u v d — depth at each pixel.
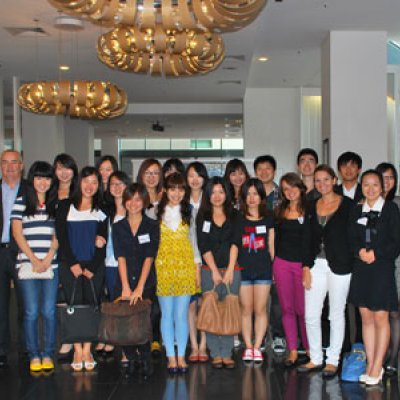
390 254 4.28
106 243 4.91
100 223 4.86
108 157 5.58
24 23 9.01
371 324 4.45
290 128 16.28
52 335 4.90
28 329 4.82
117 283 4.77
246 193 4.92
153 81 13.91
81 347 4.91
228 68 12.37
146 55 7.27
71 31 9.21
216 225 4.91
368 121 9.73
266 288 4.96
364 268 4.37
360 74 9.75
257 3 5.23
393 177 4.91
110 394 4.28
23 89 8.94
